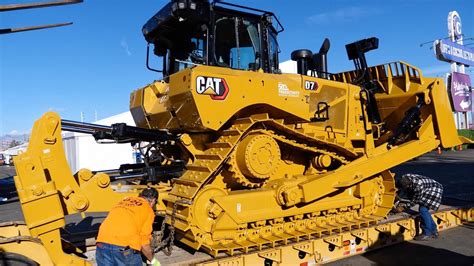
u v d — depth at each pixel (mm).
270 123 5199
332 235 5703
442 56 20828
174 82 4840
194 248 4809
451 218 7621
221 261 4617
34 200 4105
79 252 5113
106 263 3795
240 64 5598
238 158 4973
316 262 5465
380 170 6348
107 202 4746
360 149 6551
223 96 4668
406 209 7254
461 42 24125
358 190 6352
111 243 3803
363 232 6047
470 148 30625
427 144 6887
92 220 8953
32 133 4430
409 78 6949
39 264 4164
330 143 5832
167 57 6129
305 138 5660
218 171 5062
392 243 6465
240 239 5047
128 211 3930
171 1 5375
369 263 5621
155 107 5746
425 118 7000
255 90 4941
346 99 6461
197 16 5070
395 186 7223
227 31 5512
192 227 4672
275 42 6191
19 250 4098
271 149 5086
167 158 6051
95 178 4707
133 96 6469
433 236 6844
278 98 5160
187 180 4941
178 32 5848
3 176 26938
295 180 5531
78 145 20781
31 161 4156
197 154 5266
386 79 7152
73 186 4551
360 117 6656
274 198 5305
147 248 3996
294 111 5312
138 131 4891
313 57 7027
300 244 5277
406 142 6934
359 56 7035
